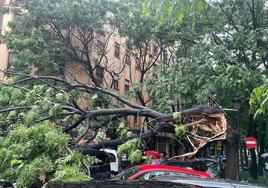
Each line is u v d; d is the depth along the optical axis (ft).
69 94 33.45
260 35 44.24
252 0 51.24
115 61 94.48
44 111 30.32
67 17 65.57
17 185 22.89
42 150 24.35
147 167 29.60
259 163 65.72
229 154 31.14
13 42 63.52
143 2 20.49
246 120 53.67
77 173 21.93
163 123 31.30
